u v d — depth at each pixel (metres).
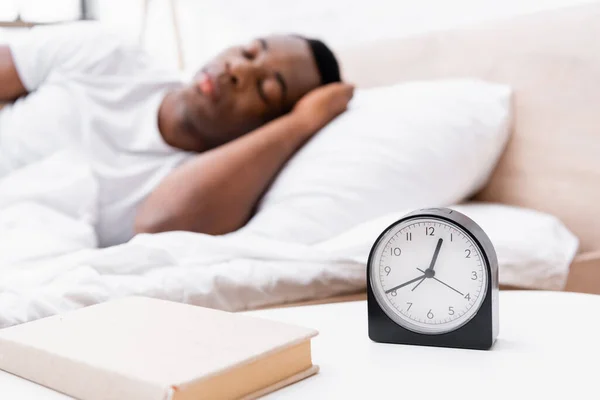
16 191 1.32
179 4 2.44
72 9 2.50
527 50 1.37
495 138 1.34
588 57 1.26
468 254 0.57
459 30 1.51
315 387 0.50
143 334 0.51
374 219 1.22
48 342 0.51
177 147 1.51
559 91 1.31
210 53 2.35
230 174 1.32
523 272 1.02
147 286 0.86
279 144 1.38
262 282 0.90
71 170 1.39
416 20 1.71
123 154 1.51
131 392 0.43
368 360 0.55
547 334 0.61
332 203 1.21
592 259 1.18
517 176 1.38
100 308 0.59
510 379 0.50
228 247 0.99
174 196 1.32
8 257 1.09
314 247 1.06
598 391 0.48
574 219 1.29
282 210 1.23
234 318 0.55
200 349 0.48
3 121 1.53
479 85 1.39
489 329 0.57
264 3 2.14
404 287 0.59
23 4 2.41
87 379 0.46
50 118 1.48
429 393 0.48
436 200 1.28
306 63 1.52
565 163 1.30
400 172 1.25
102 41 1.61
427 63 1.58
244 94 1.47
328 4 1.94
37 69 1.59
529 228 1.13
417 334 0.59
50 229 1.25
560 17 1.32
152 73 1.63
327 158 1.30
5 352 0.53
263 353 0.47
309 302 0.93
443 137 1.29
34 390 0.49
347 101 1.46
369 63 1.73
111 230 1.45
